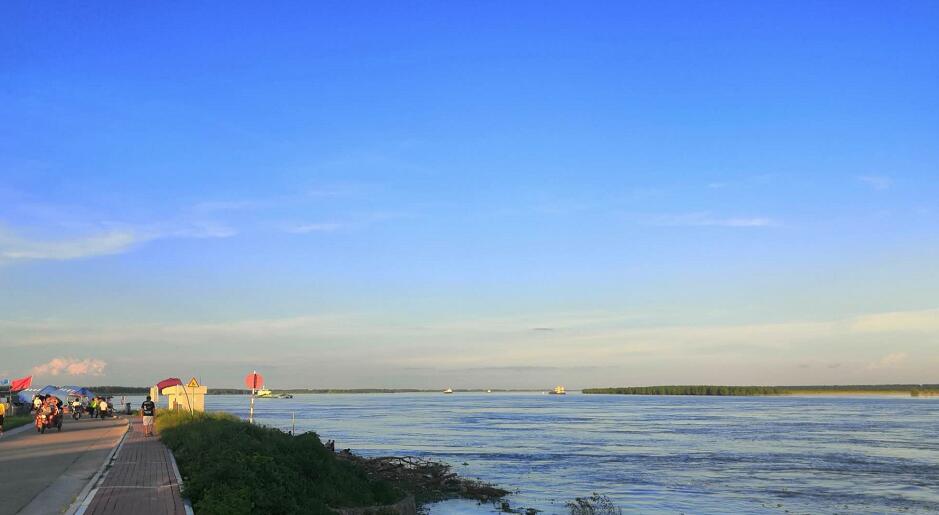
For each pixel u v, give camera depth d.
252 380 38.62
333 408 173.75
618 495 38.84
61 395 65.25
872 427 90.12
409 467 46.66
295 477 21.02
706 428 90.25
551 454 59.03
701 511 34.12
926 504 36.00
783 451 60.84
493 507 34.97
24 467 22.95
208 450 23.12
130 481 19.38
